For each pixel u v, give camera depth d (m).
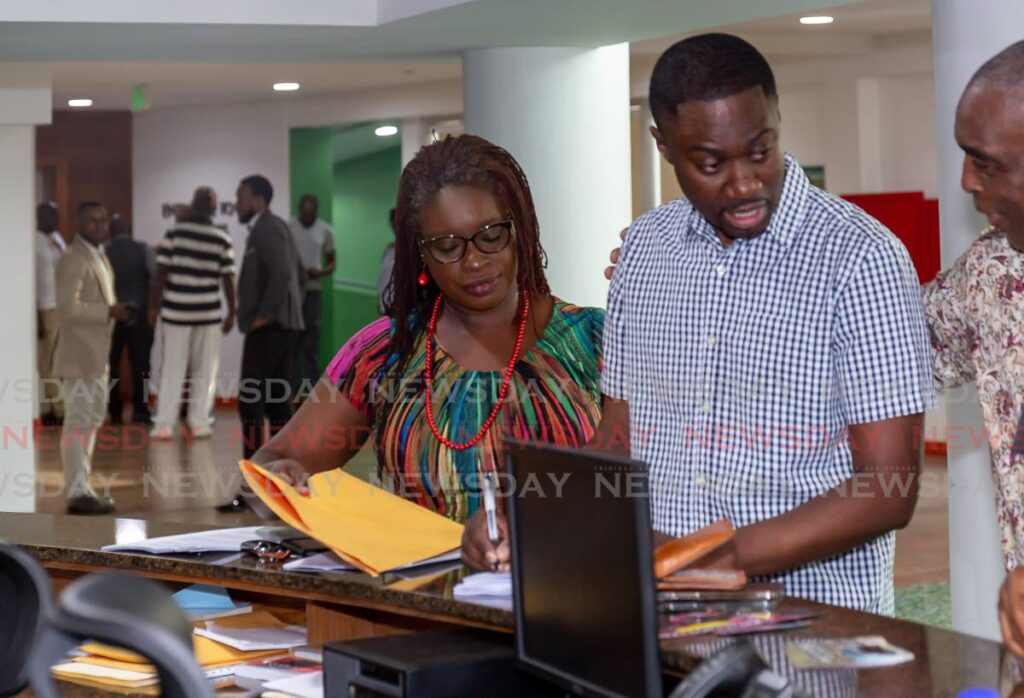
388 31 5.46
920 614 5.63
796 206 2.17
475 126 6.18
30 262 7.81
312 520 2.46
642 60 11.05
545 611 1.94
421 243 2.75
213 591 2.87
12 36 5.42
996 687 1.69
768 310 2.17
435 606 2.21
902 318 2.10
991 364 2.52
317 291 13.24
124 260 12.95
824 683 1.71
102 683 2.53
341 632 2.53
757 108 1.99
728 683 1.59
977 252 2.53
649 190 11.95
